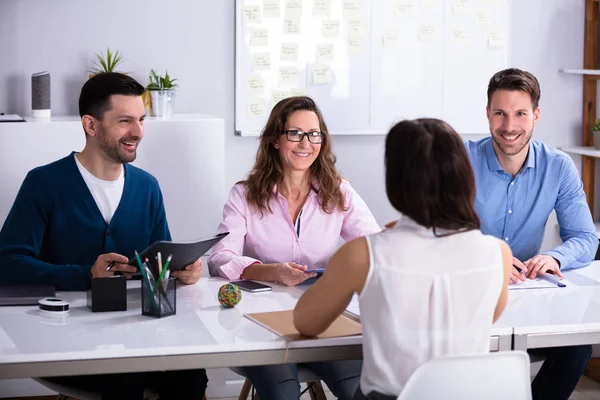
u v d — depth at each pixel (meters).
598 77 4.59
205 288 2.71
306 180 3.03
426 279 1.93
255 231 3.01
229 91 4.25
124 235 2.86
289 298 2.59
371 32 4.36
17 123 3.60
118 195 2.86
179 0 4.14
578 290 2.70
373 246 1.95
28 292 2.55
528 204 3.25
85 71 4.08
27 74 4.02
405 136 1.92
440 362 1.88
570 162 3.24
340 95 4.36
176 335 2.19
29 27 3.99
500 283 1.99
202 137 3.79
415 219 1.93
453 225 1.93
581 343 2.31
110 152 2.76
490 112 3.13
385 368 1.97
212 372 3.84
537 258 2.91
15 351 2.04
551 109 4.69
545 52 4.64
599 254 4.28
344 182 3.11
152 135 3.73
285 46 4.26
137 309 2.45
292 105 2.95
